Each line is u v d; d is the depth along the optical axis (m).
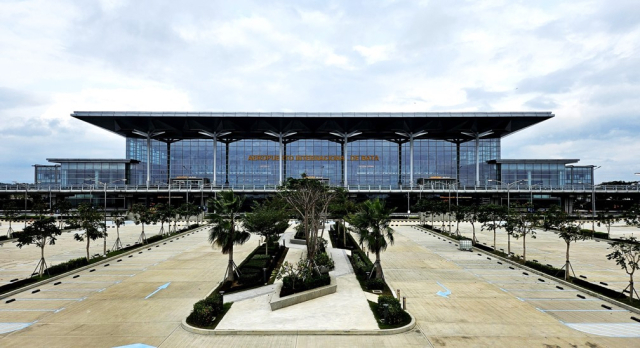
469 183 97.12
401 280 25.05
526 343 14.94
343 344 14.82
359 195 92.62
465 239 40.22
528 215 33.44
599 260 32.06
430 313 18.45
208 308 16.86
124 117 80.62
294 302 19.44
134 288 23.05
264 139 97.75
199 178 91.75
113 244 41.06
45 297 21.17
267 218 31.31
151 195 91.56
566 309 19.05
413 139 97.19
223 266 29.56
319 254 28.91
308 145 97.94
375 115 82.56
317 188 32.53
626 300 19.69
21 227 58.62
